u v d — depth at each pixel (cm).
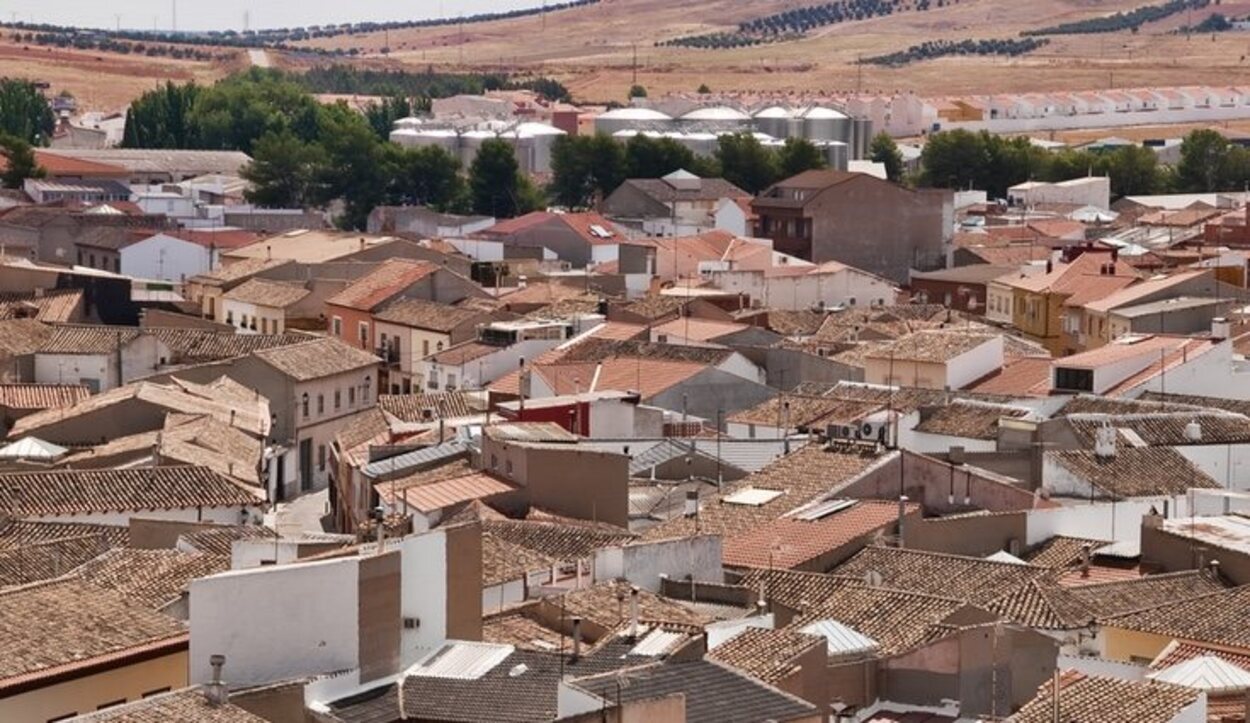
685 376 19400
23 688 9450
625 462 14638
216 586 9356
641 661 9519
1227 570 12781
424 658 9819
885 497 14450
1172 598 12200
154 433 17925
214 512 15512
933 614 11081
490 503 14425
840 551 13012
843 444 15400
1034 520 13900
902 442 16962
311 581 9450
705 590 12106
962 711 10225
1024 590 12056
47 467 16588
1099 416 16638
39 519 14775
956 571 12581
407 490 14762
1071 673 9975
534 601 11488
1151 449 15825
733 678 9350
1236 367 18925
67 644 9862
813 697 9888
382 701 9269
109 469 15888
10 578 12438
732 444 16812
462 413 19538
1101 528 14200
